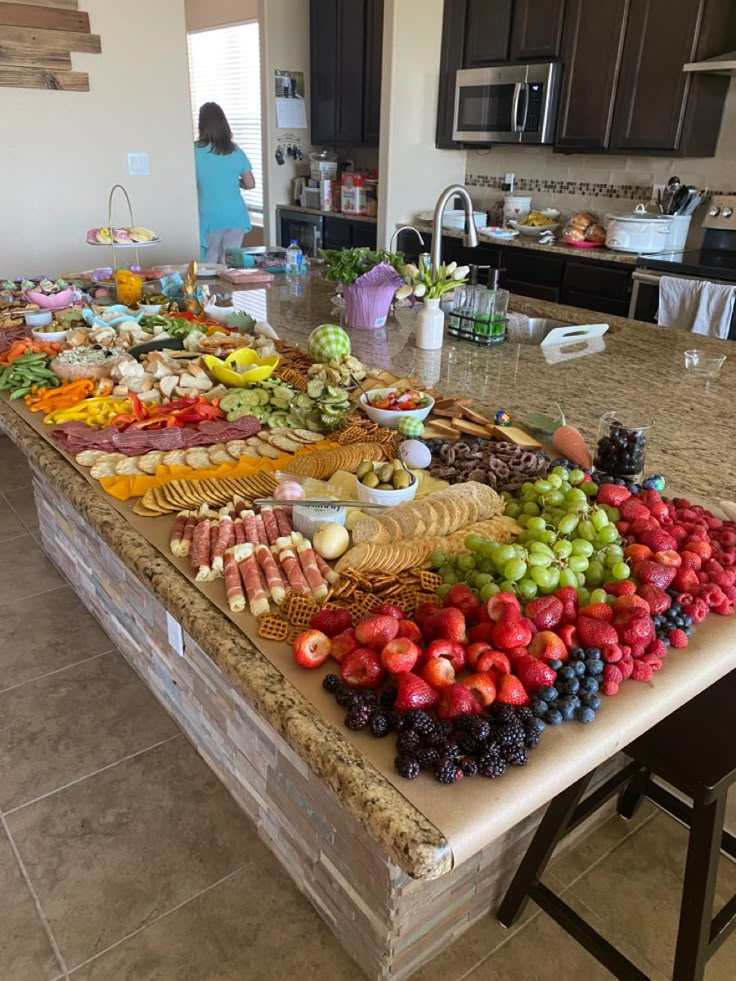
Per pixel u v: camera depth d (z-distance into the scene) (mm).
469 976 1369
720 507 1316
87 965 1368
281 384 1869
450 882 1268
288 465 1457
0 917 1446
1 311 2590
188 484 1376
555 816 1296
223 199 4969
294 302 2955
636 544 1137
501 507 1318
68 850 1585
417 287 2340
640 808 1739
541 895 1370
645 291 3758
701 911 1178
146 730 1917
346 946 1385
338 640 947
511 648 910
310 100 5949
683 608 1036
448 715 839
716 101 3834
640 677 928
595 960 1405
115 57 3846
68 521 2273
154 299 2713
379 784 778
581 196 4656
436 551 1148
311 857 1379
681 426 1740
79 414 1726
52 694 2029
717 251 4051
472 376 2115
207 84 7355
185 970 1364
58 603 2424
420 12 4660
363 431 1621
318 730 845
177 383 1860
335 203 5789
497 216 5086
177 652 1684
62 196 3939
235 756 1587
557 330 2504
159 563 1164
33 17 3562
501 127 4578
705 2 3508
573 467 1472
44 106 3736
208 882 1524
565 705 861
